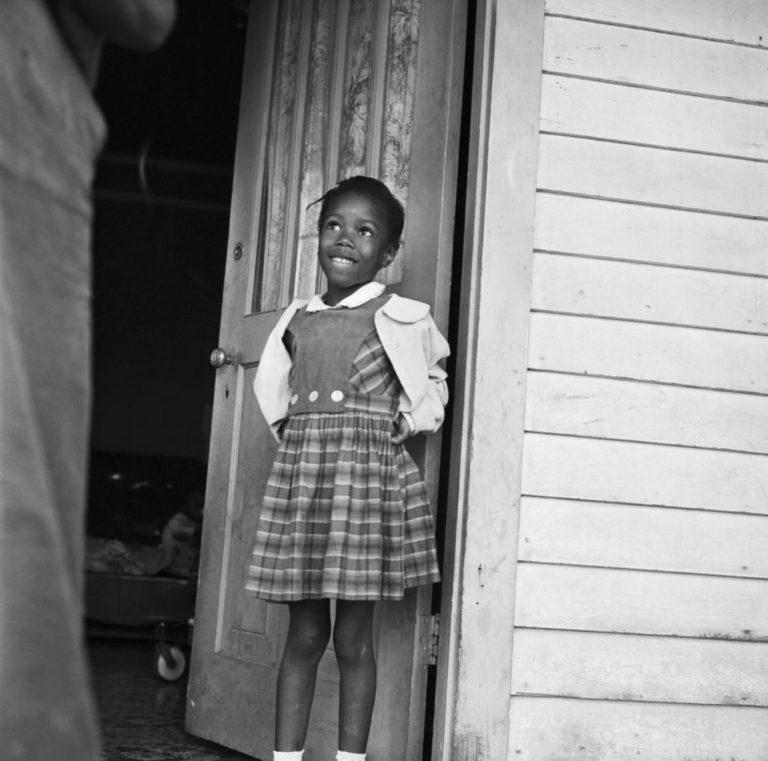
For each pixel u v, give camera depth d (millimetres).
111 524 5461
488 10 2496
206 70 5258
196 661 2807
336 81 2803
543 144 2480
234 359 2857
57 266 1002
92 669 4129
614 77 2535
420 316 2266
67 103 1045
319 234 2385
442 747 2271
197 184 6387
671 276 2514
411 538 2195
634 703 2387
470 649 2297
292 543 2133
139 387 6668
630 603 2404
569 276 2457
